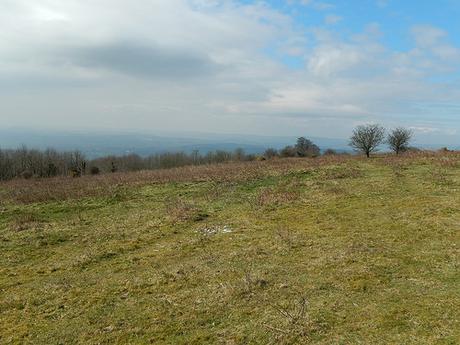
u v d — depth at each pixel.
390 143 38.75
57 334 7.94
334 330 7.13
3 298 9.85
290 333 7.12
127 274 10.85
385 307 7.77
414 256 10.22
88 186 27.00
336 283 9.00
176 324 7.92
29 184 33.41
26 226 16.80
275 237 12.78
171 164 67.62
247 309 8.19
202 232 14.30
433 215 13.73
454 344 6.38
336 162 30.80
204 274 10.19
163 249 12.73
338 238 12.16
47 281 10.84
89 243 14.04
